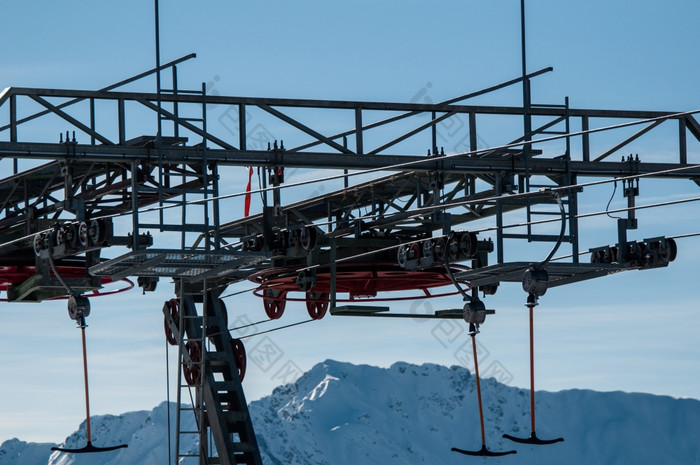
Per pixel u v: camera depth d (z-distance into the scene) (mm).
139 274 40969
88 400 43781
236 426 55906
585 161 44031
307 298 53188
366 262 48000
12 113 38719
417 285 50688
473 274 43219
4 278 50281
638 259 43562
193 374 56094
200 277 42062
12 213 49438
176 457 54438
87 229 39344
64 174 39688
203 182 40031
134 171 39719
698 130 44750
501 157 43125
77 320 42094
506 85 42688
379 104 41719
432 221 43812
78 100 39656
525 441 41625
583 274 44281
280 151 40875
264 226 42344
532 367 41688
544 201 45031
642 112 44344
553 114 43281
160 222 39688
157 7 39781
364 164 41781
